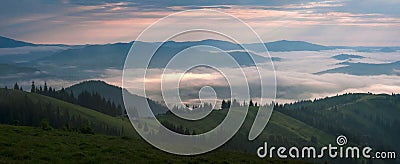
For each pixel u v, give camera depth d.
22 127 39.97
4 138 29.25
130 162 24.95
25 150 25.62
